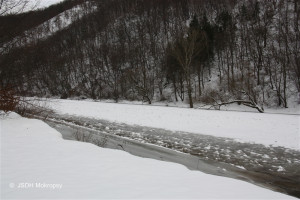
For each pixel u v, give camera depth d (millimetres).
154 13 63688
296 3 44875
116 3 80750
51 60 52312
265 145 10258
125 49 53812
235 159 8930
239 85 35344
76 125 16594
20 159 6094
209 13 58469
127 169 5402
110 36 65312
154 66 46969
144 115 18469
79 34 72562
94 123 16938
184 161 8945
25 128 10969
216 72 42531
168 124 15211
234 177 7449
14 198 3930
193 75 43188
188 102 37250
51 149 7156
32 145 7672
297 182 7020
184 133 13008
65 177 4859
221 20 48062
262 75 37625
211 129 13320
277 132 11648
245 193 4309
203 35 38562
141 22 61875
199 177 5031
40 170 5270
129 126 15430
